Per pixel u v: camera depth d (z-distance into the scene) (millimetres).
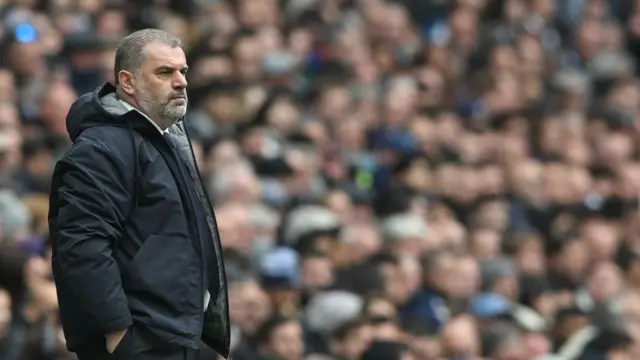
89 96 23359
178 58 23281
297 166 51312
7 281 34688
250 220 44688
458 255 48719
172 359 23000
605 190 63438
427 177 55844
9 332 34312
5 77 47688
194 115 54156
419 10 74312
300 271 44844
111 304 22219
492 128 66188
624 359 46188
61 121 46719
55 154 45781
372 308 42031
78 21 55844
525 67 72188
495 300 47000
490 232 51812
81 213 22422
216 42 58625
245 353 39031
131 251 22844
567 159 64625
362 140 58531
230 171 47594
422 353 40688
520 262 52625
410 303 45219
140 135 23109
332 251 46438
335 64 63344
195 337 22984
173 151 23359
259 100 54469
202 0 62062
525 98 69625
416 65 68938
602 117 68875
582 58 78000
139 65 23156
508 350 44125
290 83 59344
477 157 61312
